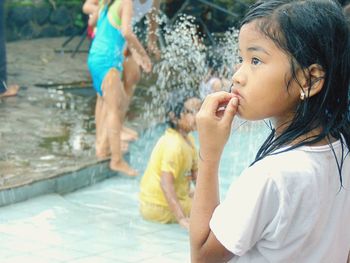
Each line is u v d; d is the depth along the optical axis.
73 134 7.84
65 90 10.45
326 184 1.95
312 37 1.92
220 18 11.64
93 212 5.60
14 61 12.51
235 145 7.29
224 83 7.42
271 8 1.96
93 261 4.55
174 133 5.31
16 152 6.88
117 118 6.70
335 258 2.04
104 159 6.66
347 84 2.01
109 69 6.68
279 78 1.95
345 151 2.03
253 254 1.98
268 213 1.90
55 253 4.66
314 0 1.98
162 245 4.93
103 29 6.81
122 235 5.09
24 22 14.94
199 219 2.02
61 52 13.80
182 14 10.61
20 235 4.97
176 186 5.32
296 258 1.96
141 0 7.21
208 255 1.99
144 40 9.35
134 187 6.39
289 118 2.02
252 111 2.00
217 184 2.05
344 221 2.04
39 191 5.86
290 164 1.91
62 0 15.41
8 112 8.77
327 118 1.99
